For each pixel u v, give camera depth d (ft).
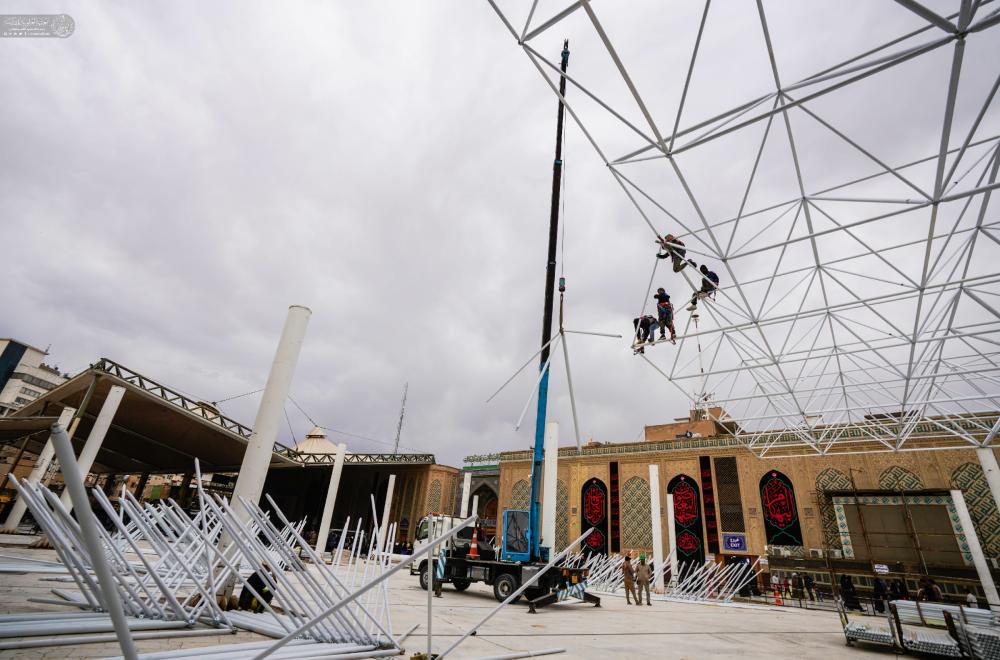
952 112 16.92
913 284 30.68
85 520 5.55
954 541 65.41
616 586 65.77
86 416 72.64
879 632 27.40
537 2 17.17
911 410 53.01
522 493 106.63
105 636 13.74
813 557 71.56
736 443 86.99
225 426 72.02
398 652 16.53
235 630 16.93
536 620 30.40
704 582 67.97
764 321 36.55
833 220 27.50
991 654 23.21
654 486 70.23
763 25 17.71
